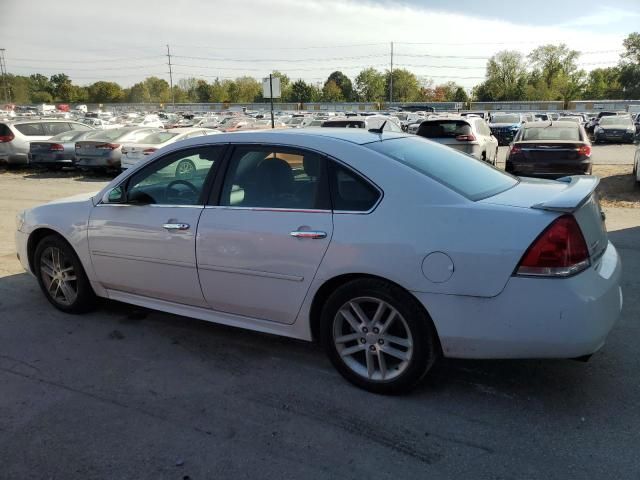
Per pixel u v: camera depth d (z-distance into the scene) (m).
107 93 146.62
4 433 2.97
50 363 3.80
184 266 3.82
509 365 3.64
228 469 2.66
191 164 3.87
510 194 3.27
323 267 3.25
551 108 74.75
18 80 143.75
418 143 3.85
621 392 3.28
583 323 2.78
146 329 4.38
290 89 134.62
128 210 4.09
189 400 3.30
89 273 4.43
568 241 2.80
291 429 2.98
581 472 2.58
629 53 106.31
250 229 3.49
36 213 4.71
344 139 3.48
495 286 2.84
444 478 2.57
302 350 3.98
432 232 2.97
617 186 12.00
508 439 2.85
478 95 122.69
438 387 3.38
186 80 153.62
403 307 3.08
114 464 2.71
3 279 5.69
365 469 2.64
